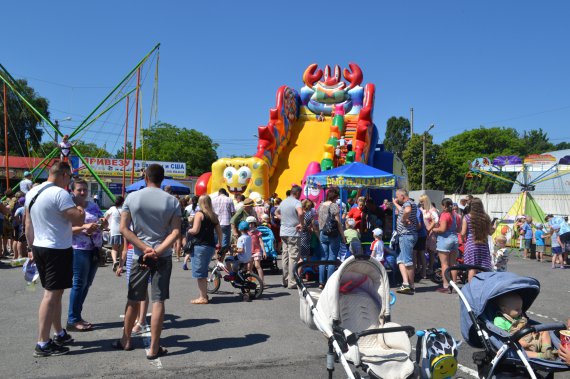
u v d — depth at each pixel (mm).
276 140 18234
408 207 9180
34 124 45344
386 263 10117
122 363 5098
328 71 21016
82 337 5949
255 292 8406
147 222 5262
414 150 57281
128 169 37688
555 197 24766
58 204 5113
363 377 4641
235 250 8773
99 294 8484
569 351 3582
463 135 76750
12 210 12945
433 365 3891
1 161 35062
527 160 29438
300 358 5422
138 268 5336
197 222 7809
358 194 14094
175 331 6367
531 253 16906
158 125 64312
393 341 4359
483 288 4137
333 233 9055
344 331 4023
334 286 4285
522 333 3656
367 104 18156
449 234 9391
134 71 16750
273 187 17500
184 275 10648
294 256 9359
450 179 59188
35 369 4852
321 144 19109
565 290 10375
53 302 5219
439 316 7520
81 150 46625
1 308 7301
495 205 27750
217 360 5285
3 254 13203
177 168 42156
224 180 16422
